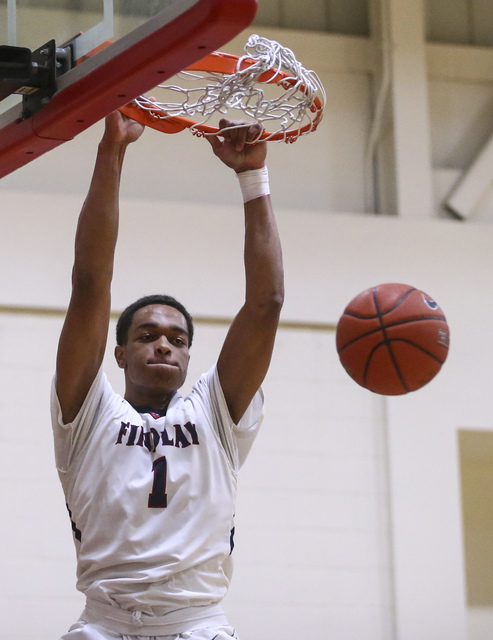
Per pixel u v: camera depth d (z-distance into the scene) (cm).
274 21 875
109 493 312
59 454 326
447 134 881
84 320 315
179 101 343
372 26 883
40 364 741
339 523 751
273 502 747
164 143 825
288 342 786
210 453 324
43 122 300
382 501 762
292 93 329
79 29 296
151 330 346
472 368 803
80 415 322
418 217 834
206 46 260
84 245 313
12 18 310
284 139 347
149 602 298
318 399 777
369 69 876
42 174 795
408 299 411
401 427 779
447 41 904
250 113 335
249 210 346
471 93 892
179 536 306
